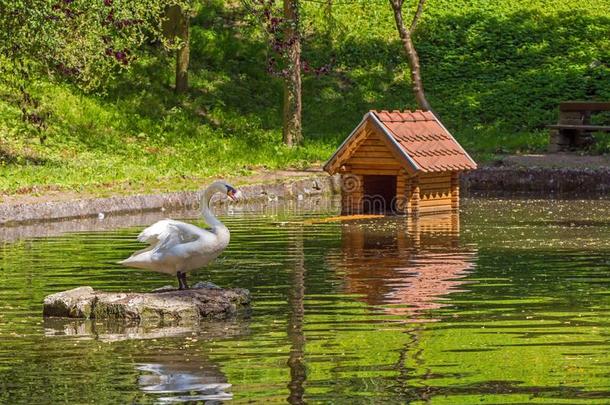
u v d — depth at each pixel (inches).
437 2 1472.7
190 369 350.0
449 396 317.1
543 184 966.4
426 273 520.1
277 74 1136.2
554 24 1427.2
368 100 1290.6
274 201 896.3
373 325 407.5
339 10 1438.2
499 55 1366.9
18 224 737.6
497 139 1165.7
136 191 844.6
